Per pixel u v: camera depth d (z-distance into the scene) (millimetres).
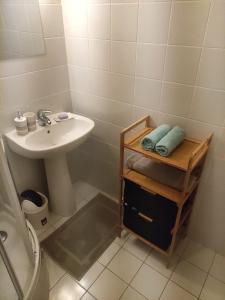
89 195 2188
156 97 1431
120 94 1591
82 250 1690
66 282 1489
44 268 1440
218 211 1529
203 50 1154
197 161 1209
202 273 1548
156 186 1366
